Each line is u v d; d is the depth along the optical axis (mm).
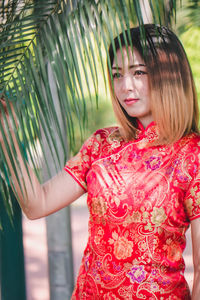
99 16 1518
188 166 1522
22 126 1545
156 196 1518
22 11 1667
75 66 1517
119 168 1579
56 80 1537
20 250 3447
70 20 1537
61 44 1541
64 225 2971
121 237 1540
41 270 5742
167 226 1518
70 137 1560
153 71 1565
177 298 1539
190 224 1602
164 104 1562
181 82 1586
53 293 3004
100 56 1502
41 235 7426
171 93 1567
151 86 1568
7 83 1569
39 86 1536
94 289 1589
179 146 1548
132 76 1586
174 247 1542
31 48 1692
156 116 1569
